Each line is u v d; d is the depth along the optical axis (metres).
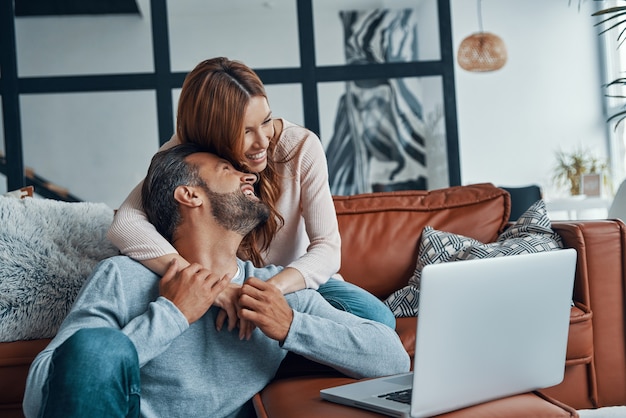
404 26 5.75
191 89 1.84
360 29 5.74
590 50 8.39
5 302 2.01
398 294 2.63
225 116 1.80
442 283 1.27
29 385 1.33
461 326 1.31
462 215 2.88
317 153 2.20
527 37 8.39
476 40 7.55
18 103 5.45
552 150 8.36
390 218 2.87
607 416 2.35
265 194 2.08
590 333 2.43
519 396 1.46
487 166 8.36
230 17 5.65
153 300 1.59
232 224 1.64
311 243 2.08
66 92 5.50
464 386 1.34
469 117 8.37
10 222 2.08
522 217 2.77
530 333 1.42
